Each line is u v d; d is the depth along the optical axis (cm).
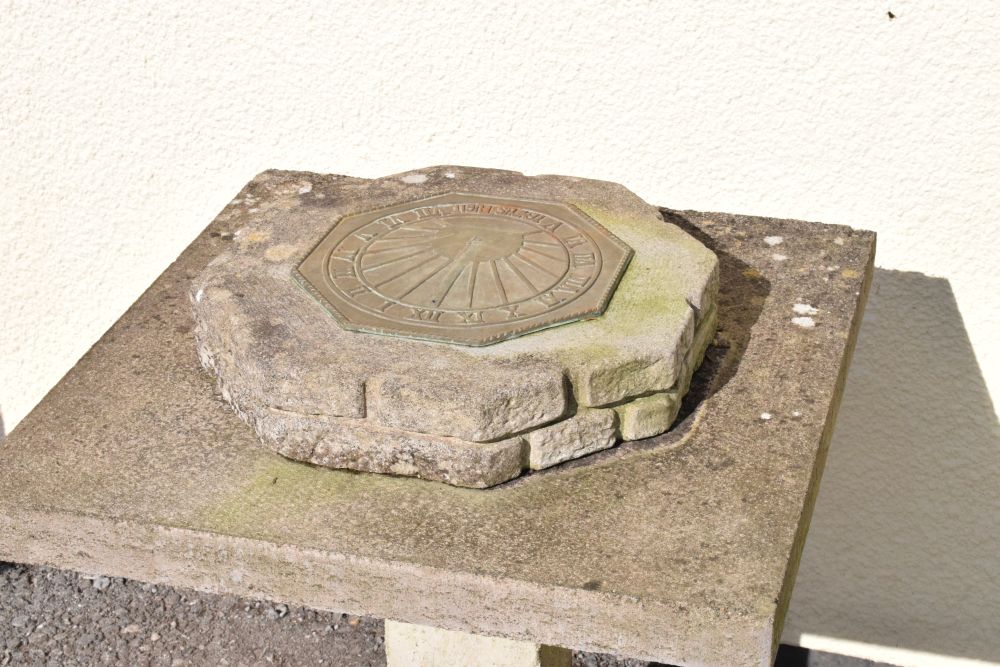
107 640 332
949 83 271
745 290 256
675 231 249
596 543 196
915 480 310
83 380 238
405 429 208
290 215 257
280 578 201
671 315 222
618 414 215
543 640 194
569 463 213
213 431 223
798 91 282
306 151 321
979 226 282
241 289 231
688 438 218
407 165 317
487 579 191
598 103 296
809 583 329
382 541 198
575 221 252
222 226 281
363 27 303
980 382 296
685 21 282
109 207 338
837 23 272
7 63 325
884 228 289
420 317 221
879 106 278
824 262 264
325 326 220
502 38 296
